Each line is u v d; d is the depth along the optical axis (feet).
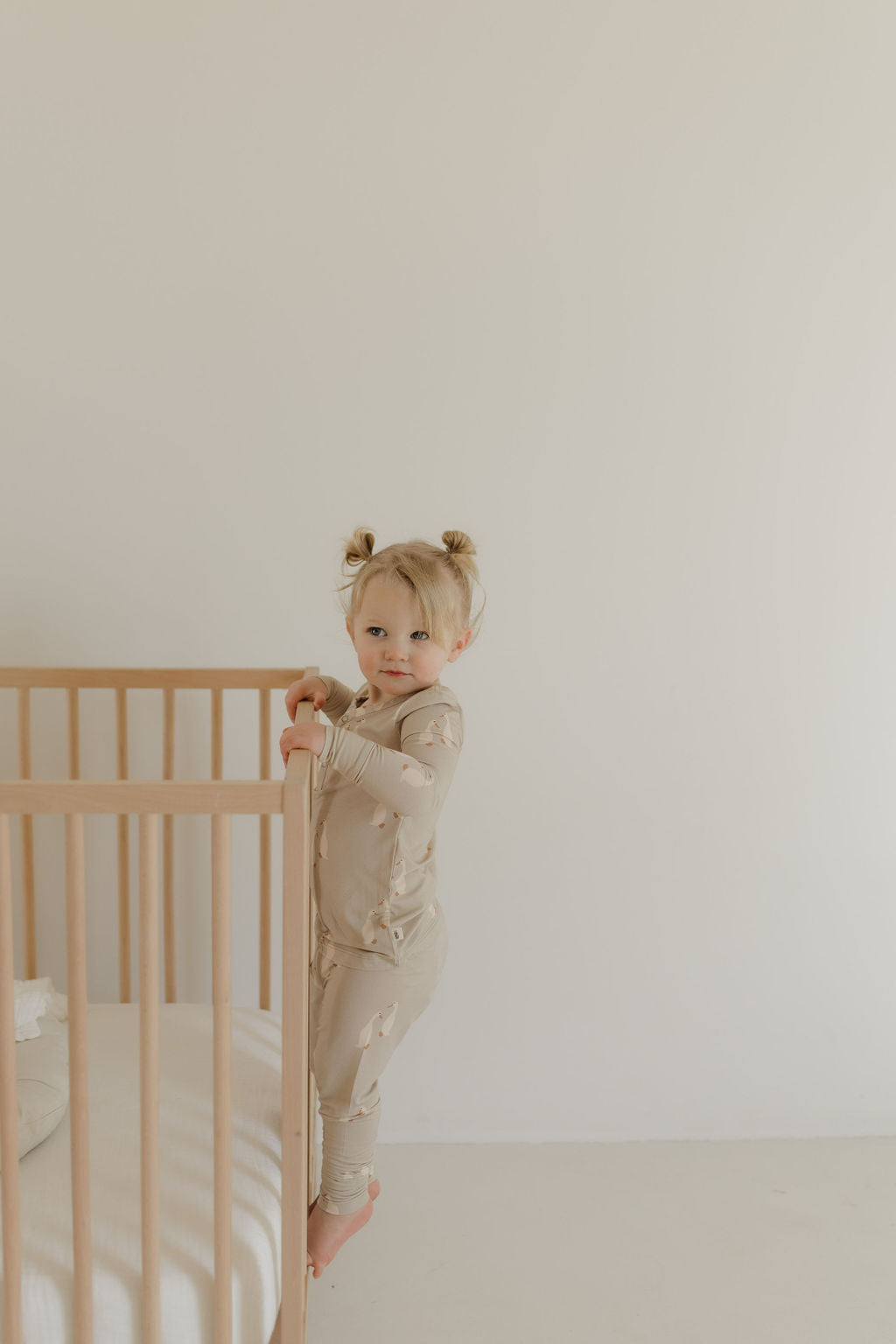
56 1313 3.27
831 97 5.57
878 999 6.21
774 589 5.86
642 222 5.58
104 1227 3.44
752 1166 5.93
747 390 5.72
